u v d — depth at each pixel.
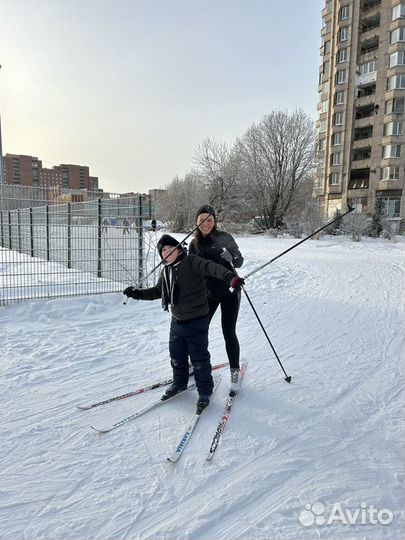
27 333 4.99
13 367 3.95
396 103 37.28
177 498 2.19
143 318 5.87
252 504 2.15
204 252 3.52
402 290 8.20
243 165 33.53
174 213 31.48
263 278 9.42
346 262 12.72
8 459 2.51
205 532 1.96
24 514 2.06
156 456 2.57
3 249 9.48
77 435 2.80
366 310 6.52
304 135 32.41
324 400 3.35
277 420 3.02
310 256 14.56
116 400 3.33
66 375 3.81
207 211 3.46
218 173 33.44
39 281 7.42
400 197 37.81
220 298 3.46
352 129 41.12
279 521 2.03
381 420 3.03
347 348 4.68
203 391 3.22
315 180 40.06
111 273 7.94
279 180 32.31
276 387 3.60
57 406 3.21
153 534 1.94
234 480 2.34
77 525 1.99
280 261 12.62
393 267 11.63
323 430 2.88
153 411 3.17
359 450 2.63
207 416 3.08
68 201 7.84
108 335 5.03
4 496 2.19
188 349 3.32
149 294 3.50
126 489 2.26
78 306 6.19
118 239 7.78
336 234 26.16
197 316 3.15
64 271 8.38
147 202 7.55
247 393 3.47
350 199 40.81
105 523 2.01
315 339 5.01
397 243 22.30
